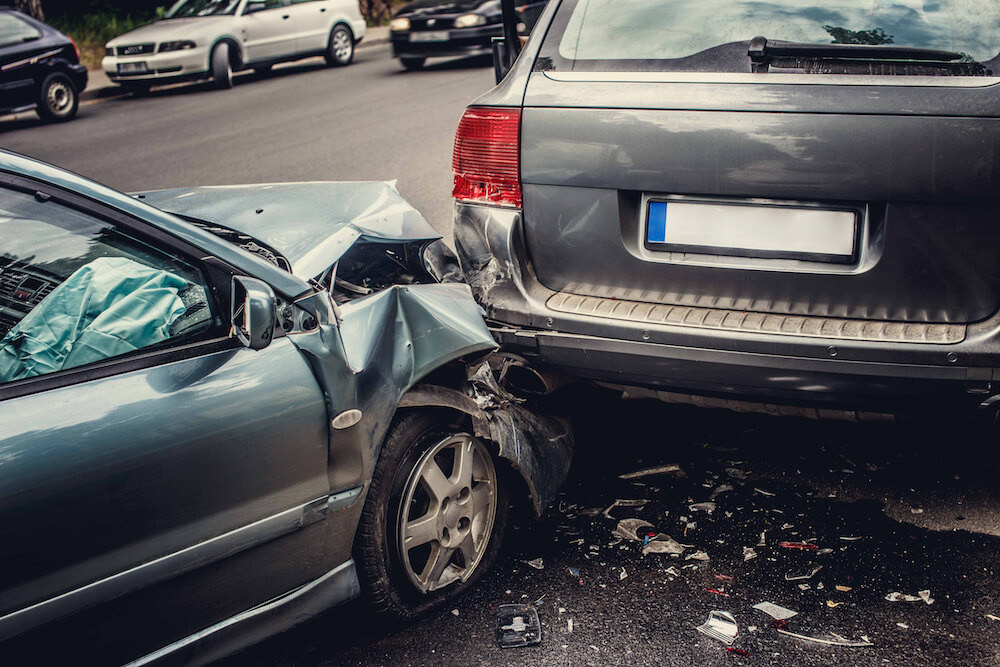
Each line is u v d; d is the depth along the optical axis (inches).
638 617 112.1
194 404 88.6
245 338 89.6
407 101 501.7
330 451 99.0
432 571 114.3
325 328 98.6
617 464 145.3
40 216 87.3
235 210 136.9
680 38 123.6
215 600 93.8
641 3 128.8
